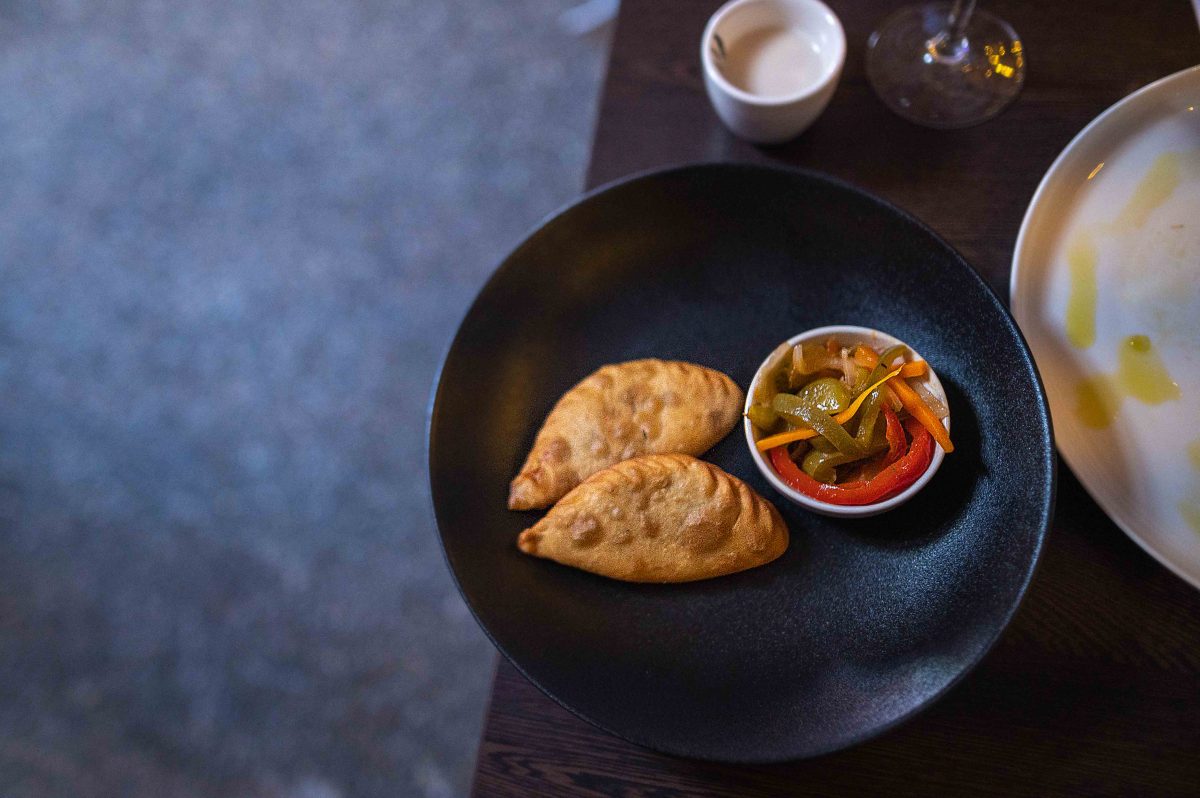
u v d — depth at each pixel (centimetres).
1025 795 53
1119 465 54
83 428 114
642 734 51
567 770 55
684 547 54
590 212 59
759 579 54
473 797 55
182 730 103
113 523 111
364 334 115
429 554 106
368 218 119
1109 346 56
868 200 56
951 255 55
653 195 59
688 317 59
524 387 58
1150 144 57
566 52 122
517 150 119
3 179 126
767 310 59
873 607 53
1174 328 55
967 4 61
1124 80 61
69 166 126
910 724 54
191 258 120
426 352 113
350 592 106
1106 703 53
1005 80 62
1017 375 53
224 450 112
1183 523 53
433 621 104
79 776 102
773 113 59
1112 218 57
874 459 54
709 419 56
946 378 55
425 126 121
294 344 115
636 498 54
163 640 106
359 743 100
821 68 62
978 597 52
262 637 105
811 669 53
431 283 116
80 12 132
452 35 124
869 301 58
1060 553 55
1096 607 54
